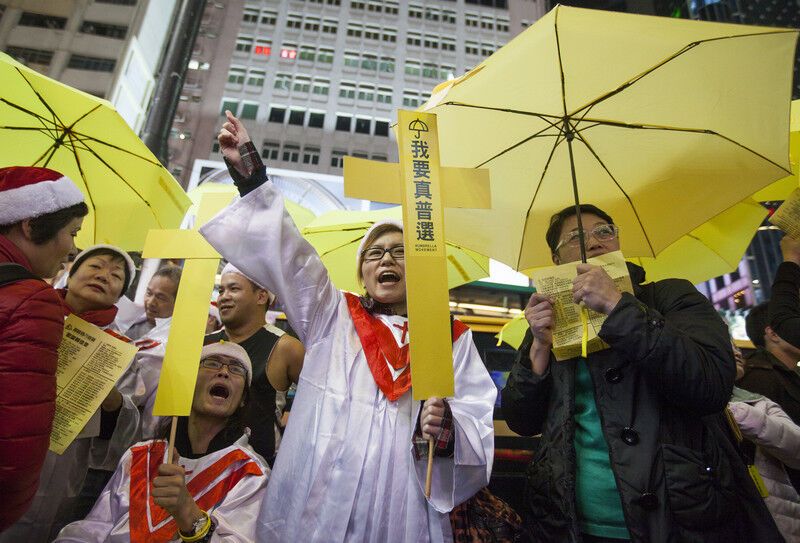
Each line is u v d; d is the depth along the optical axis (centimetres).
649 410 141
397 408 159
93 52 2573
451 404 164
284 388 231
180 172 3031
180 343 164
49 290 133
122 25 2683
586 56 172
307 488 147
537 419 175
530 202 223
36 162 233
